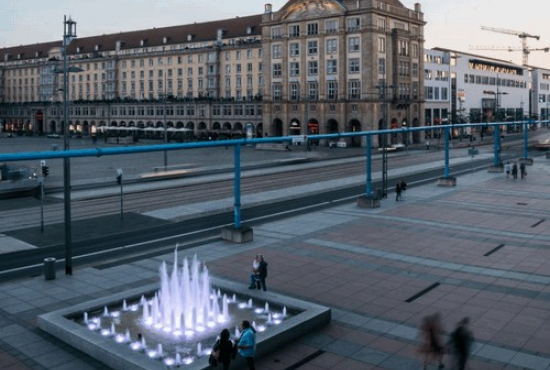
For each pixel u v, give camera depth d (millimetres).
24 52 186625
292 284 23453
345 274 24875
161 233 34094
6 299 21672
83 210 41906
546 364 16016
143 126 150875
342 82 109188
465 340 15406
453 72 152250
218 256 28125
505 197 46750
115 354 15672
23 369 15750
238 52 134375
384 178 47094
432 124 142750
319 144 113062
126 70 156250
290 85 116250
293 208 42812
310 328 18344
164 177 62688
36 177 56125
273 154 95625
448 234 32781
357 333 18328
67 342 17406
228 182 58594
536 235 32344
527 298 21609
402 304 21000
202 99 137750
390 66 111688
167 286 22297
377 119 108375
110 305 20078
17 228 35375
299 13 113250
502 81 180250
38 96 178750
